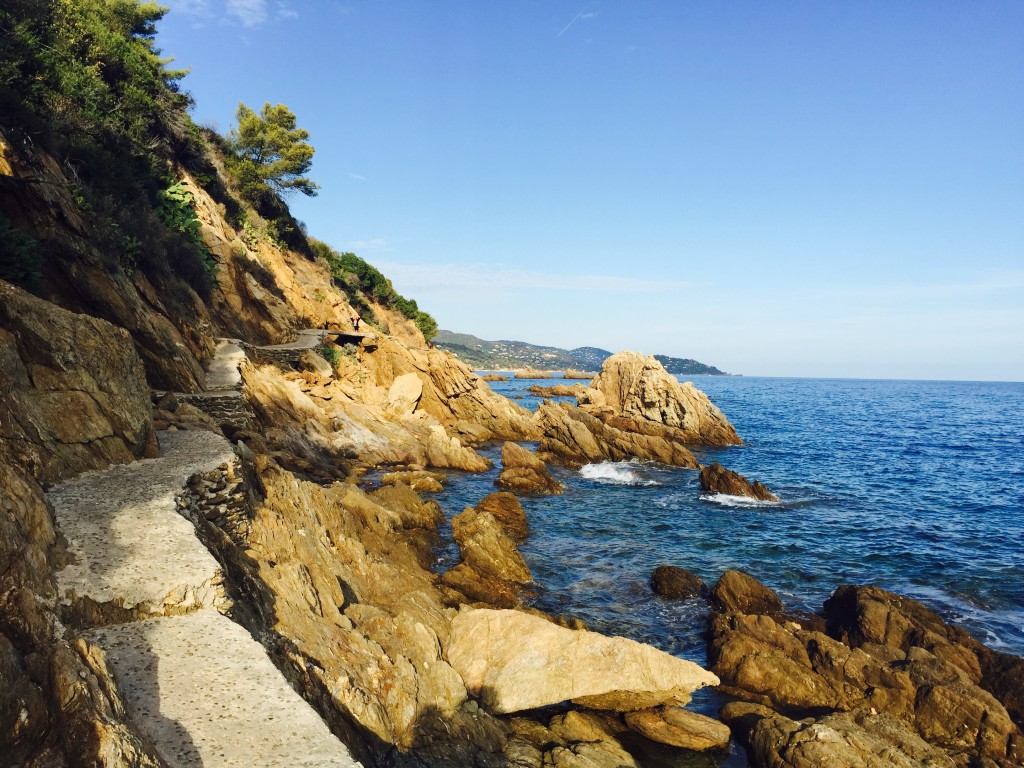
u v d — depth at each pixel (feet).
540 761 35.32
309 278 206.18
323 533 51.39
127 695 20.72
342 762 18.71
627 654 41.73
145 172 105.91
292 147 217.77
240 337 130.62
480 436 170.19
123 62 114.32
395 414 146.72
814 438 212.84
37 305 38.96
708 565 75.87
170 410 62.69
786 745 36.76
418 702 36.24
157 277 87.66
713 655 50.11
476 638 44.65
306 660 31.60
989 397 595.06
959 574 74.13
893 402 464.65
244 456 50.24
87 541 28.81
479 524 70.03
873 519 101.71
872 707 43.55
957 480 139.64
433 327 315.58
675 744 38.91
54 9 93.71
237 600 30.76
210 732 19.47
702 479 123.34
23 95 72.64
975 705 41.01
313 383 132.77
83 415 39.14
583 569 71.46
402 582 52.70
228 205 169.48
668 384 193.98
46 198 58.59
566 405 181.98
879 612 53.16
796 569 75.20
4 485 24.80
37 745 16.05
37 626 19.27
